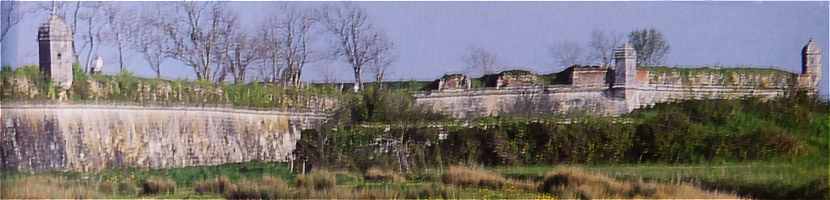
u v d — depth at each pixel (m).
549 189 9.99
